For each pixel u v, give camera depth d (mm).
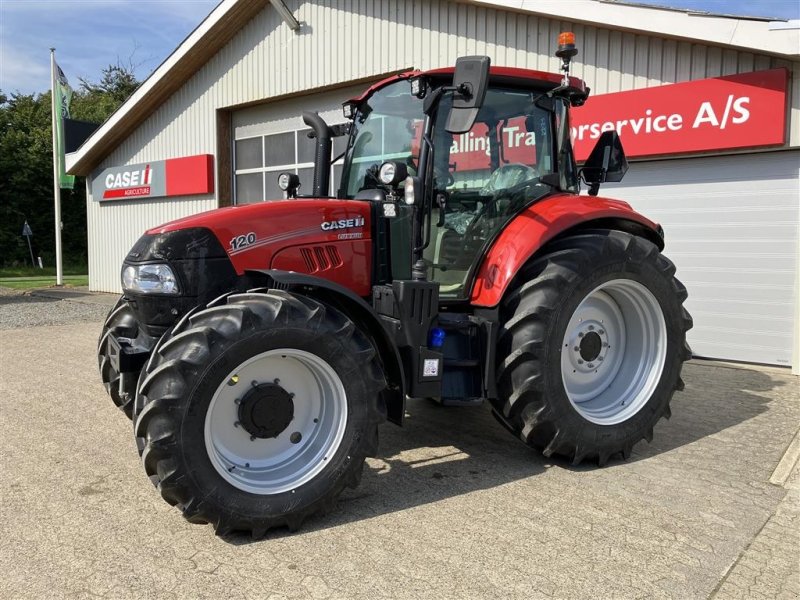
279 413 3082
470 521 3154
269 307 2967
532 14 7664
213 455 2895
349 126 4359
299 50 10672
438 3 8758
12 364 6871
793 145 6184
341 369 3092
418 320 3453
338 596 2529
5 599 2512
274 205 3533
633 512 3258
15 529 3084
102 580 2639
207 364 2809
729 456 4043
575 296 3678
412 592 2555
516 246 3713
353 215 3641
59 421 4820
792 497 3436
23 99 30188
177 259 3273
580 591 2566
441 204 3730
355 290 3637
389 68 9461
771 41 5961
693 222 6969
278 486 3027
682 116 6707
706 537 3002
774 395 5477
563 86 3973
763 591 2576
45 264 27859
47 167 27328
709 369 6492
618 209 4094
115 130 13891
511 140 4023
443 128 3707
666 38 6758
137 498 3434
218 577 2660
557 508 3299
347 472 3131
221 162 12469
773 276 6539
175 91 13016
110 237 15266
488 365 3650
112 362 3613
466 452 4125
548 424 3641
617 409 3977
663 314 4055
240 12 11070
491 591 2564
